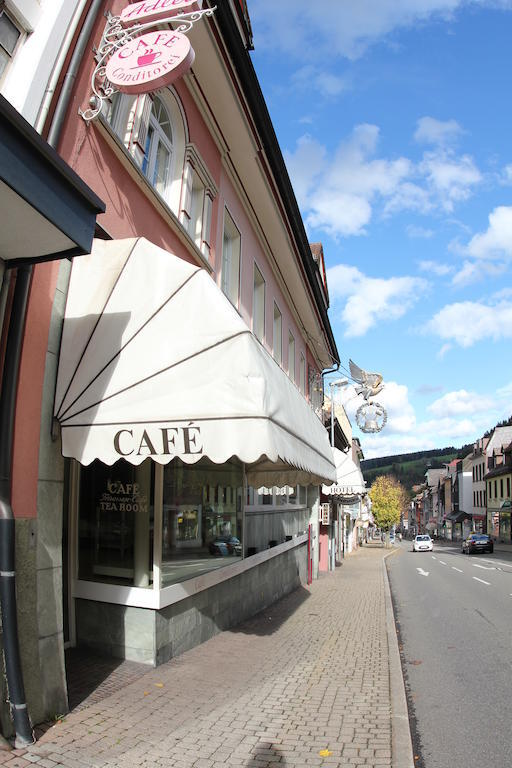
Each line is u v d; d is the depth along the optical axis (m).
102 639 6.52
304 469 6.80
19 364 4.31
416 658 8.29
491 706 6.08
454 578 22.03
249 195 11.81
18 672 3.97
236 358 4.76
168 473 6.96
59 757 3.85
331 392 23.67
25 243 4.13
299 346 19.42
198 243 8.95
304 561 18.33
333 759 4.25
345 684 6.30
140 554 6.60
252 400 4.63
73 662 6.15
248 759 4.17
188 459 4.61
